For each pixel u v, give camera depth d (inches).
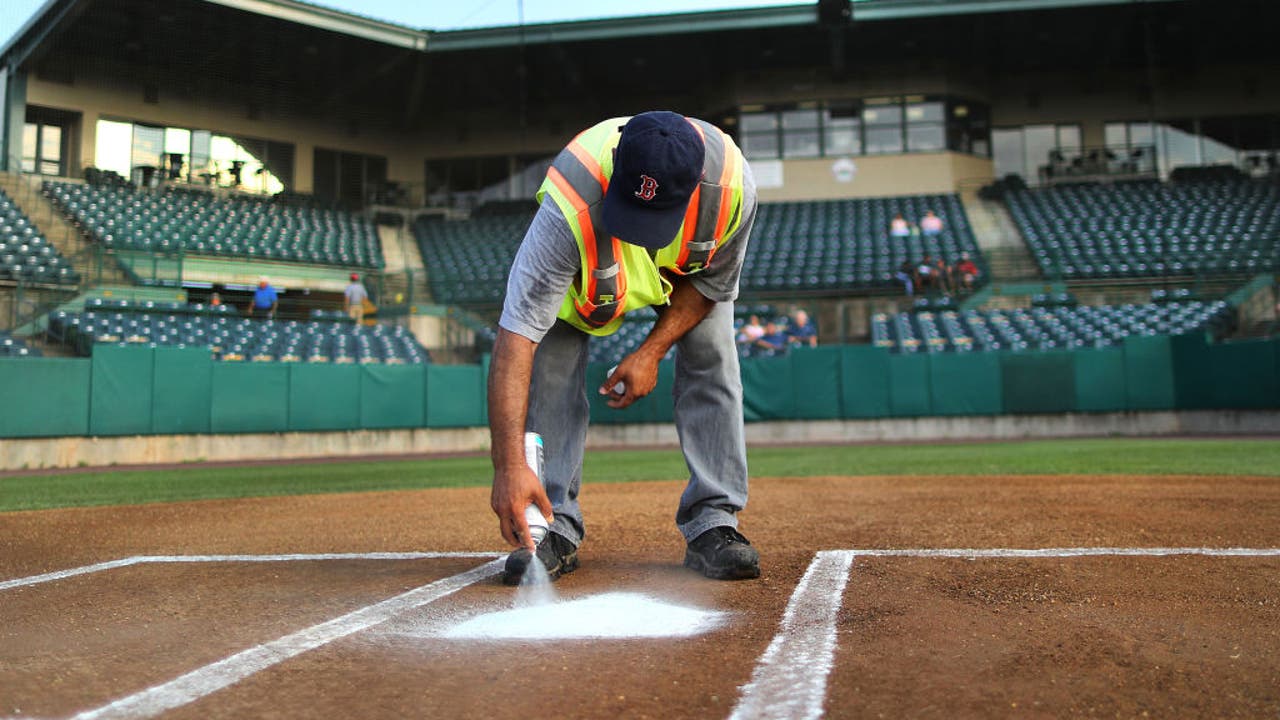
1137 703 59.0
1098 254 748.6
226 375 518.6
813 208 900.6
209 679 66.4
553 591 97.7
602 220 82.2
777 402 607.5
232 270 706.8
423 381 583.8
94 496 269.7
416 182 996.6
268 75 849.5
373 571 114.8
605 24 832.3
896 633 77.3
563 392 106.9
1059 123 942.4
